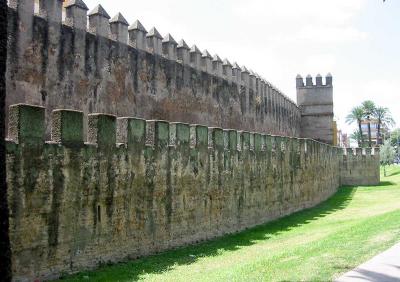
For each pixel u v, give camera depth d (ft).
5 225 27.09
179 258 54.19
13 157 39.68
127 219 52.60
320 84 195.72
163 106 88.33
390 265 35.76
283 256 45.29
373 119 355.36
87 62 69.41
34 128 41.78
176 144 61.62
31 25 60.54
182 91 95.20
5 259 26.94
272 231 76.79
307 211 106.63
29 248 41.01
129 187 52.95
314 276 33.53
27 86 59.72
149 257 54.70
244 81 128.16
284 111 167.94
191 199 64.59
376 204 116.57
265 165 89.51
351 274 33.30
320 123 195.00
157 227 57.57
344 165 181.57
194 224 65.10
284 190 98.73
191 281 41.04
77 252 45.96
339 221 84.79
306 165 114.83
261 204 86.79
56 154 43.86
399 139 386.93
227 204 74.33
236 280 36.42
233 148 77.00
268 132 147.43
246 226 80.28
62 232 44.34
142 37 82.53
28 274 40.86
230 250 59.67
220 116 112.37
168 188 59.72
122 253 51.78
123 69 77.25
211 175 69.97
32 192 41.37
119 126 52.70
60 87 64.59
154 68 85.87
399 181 191.72
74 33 67.10
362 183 180.65
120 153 51.67
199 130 67.10
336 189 161.89
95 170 48.26
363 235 52.65
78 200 46.16
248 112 129.90
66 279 43.09
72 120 45.68
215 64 111.04
